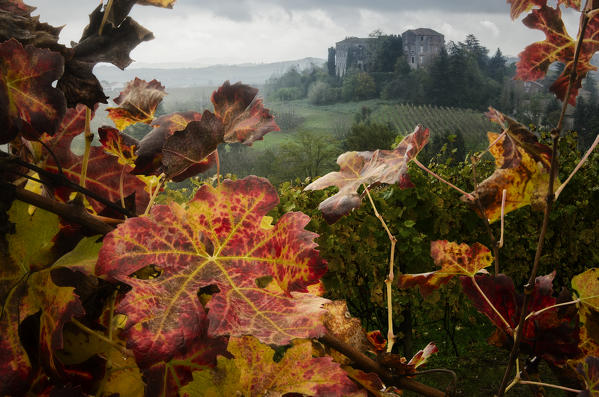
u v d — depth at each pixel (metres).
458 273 0.60
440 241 0.60
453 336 6.19
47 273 0.46
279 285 0.47
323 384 0.48
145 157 0.61
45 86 0.44
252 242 0.49
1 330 0.45
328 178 0.65
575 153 6.47
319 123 88.38
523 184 0.63
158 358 0.40
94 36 0.50
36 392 0.48
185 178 0.57
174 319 0.43
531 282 0.53
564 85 0.59
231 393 0.49
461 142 39.38
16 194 0.48
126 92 0.65
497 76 97.56
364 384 0.55
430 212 6.06
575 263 6.55
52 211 0.50
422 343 6.25
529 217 6.34
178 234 0.48
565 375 0.59
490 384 4.99
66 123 0.66
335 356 0.60
